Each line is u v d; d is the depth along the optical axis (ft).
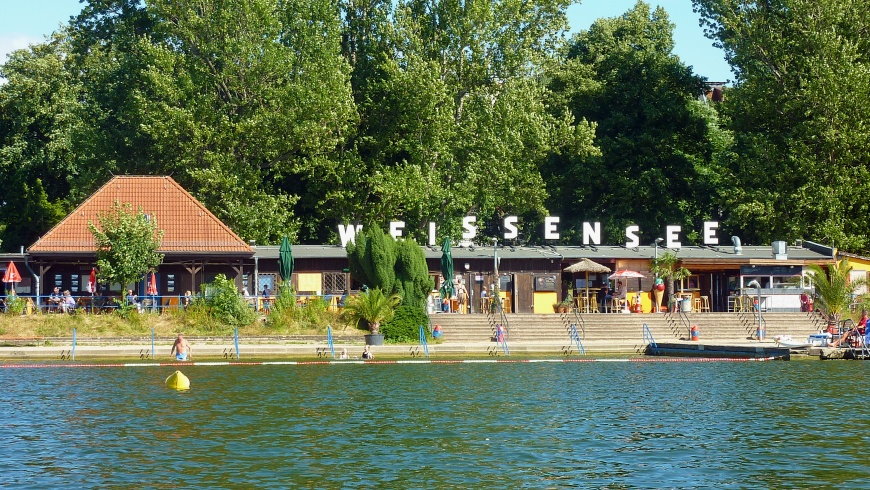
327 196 281.95
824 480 91.61
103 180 287.28
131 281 223.30
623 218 325.62
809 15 284.00
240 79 273.95
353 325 219.00
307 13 279.08
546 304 255.29
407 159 300.20
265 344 211.61
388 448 105.91
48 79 316.60
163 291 243.60
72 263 241.14
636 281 259.39
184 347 196.75
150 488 88.89
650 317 237.86
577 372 178.09
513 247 263.70
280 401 139.33
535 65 296.10
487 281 254.06
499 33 288.71
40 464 97.71
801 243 272.10
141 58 281.13
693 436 112.16
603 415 127.24
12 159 311.88
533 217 347.36
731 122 307.99
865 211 280.92
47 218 312.91
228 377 169.07
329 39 279.08
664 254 254.88
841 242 270.46
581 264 248.32
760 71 291.99
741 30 293.02
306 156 287.48
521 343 217.36
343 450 104.78
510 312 252.83
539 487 89.71
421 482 91.35
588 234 266.98
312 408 132.98
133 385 156.56
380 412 129.70
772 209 278.26
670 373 175.11
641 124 332.19
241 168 271.08
